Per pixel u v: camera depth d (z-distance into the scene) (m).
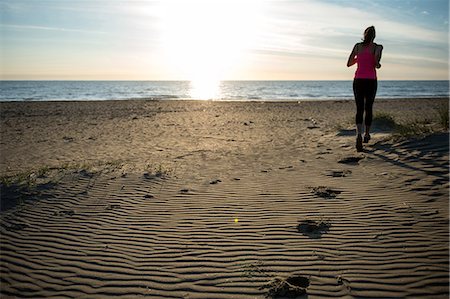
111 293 3.37
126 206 5.60
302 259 3.77
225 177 6.95
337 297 3.12
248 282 3.41
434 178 5.62
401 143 7.61
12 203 5.80
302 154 8.48
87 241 4.46
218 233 4.50
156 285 3.46
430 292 3.11
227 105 30.73
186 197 5.88
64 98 48.78
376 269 3.50
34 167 8.51
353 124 11.83
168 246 4.23
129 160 8.89
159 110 26.02
